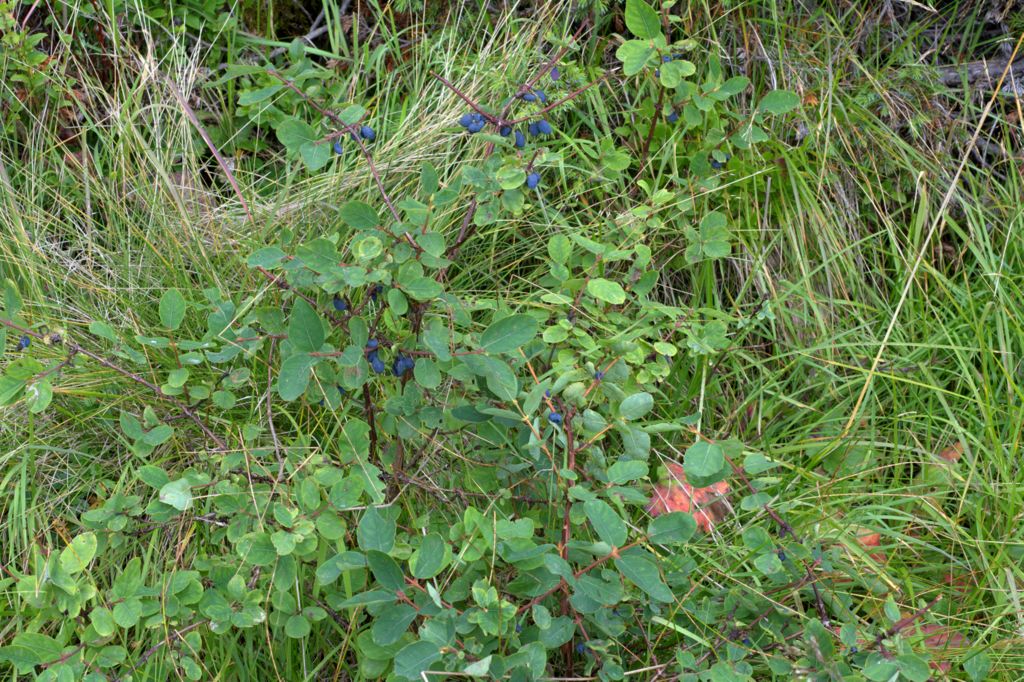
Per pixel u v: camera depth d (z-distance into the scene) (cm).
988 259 306
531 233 298
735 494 250
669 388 277
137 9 303
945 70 335
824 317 300
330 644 221
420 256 205
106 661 193
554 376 233
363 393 229
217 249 274
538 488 226
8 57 299
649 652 207
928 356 290
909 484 266
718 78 262
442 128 290
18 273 278
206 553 228
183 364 248
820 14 333
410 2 322
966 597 236
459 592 192
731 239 299
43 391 203
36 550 196
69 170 292
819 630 189
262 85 311
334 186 284
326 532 202
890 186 316
